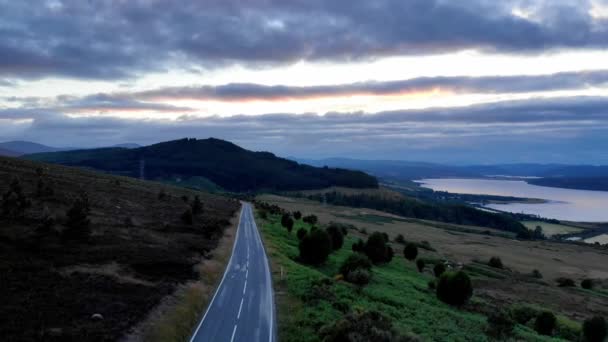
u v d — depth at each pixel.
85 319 29.80
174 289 40.69
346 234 116.94
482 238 172.75
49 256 42.91
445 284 55.62
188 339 32.53
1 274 35.19
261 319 37.66
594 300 79.12
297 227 114.38
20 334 25.61
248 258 64.81
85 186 104.81
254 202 193.12
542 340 43.28
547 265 121.31
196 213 103.38
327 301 43.22
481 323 45.97
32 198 70.31
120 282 39.59
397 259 92.75
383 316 34.91
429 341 34.31
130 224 69.69
